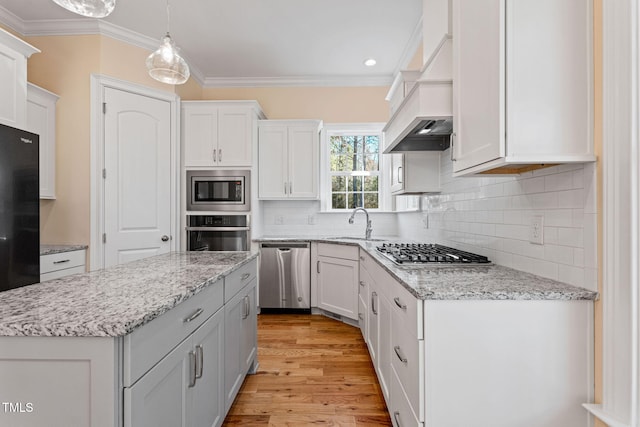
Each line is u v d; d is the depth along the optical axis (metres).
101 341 0.84
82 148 3.07
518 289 1.21
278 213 4.29
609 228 1.09
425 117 1.69
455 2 1.57
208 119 3.68
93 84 3.08
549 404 1.18
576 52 1.14
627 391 1.04
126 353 0.86
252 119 3.70
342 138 4.41
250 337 2.22
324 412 1.91
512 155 1.15
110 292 1.17
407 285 1.31
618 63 1.05
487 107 1.25
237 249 3.67
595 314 1.16
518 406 1.18
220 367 1.58
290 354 2.67
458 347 1.19
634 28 1.01
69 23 3.04
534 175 1.46
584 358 1.17
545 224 1.39
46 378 0.84
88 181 3.06
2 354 0.85
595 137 1.14
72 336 0.83
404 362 1.42
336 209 4.36
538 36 1.15
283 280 3.69
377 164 4.40
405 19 2.99
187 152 3.67
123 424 0.86
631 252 1.02
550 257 1.37
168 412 1.08
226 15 2.94
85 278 1.42
